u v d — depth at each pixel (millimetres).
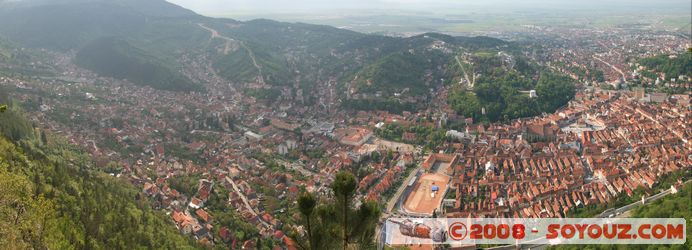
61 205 153125
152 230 171125
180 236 175250
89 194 176375
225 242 182000
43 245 123375
